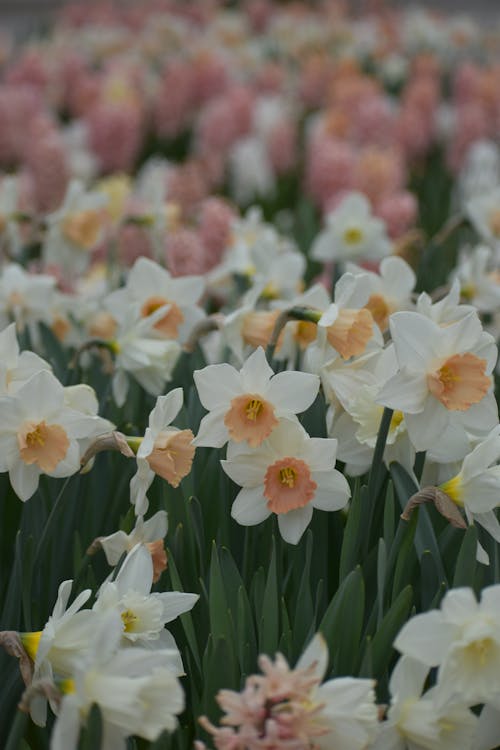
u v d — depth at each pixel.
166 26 7.29
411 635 1.43
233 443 1.56
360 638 1.58
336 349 1.62
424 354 1.53
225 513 1.65
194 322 1.91
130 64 5.76
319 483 1.56
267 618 1.55
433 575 1.57
